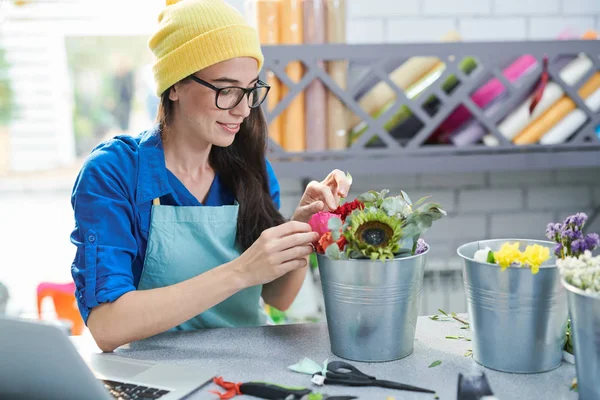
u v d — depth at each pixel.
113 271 1.13
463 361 1.03
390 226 0.98
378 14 2.25
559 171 2.38
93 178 1.19
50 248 2.61
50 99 2.51
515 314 0.95
